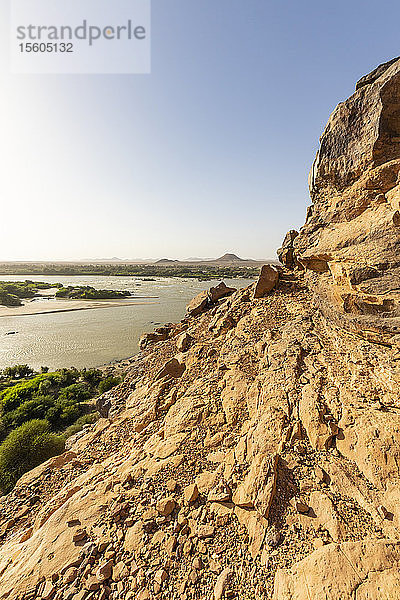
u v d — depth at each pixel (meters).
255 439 6.40
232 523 5.14
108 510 6.11
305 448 5.89
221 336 12.20
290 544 4.48
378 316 7.06
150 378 12.73
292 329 9.68
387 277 7.13
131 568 4.90
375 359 6.70
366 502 4.68
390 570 3.66
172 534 5.27
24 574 5.24
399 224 7.48
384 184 8.55
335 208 9.91
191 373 10.74
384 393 6.10
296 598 3.76
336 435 5.88
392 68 8.48
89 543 5.48
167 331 17.81
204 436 7.36
